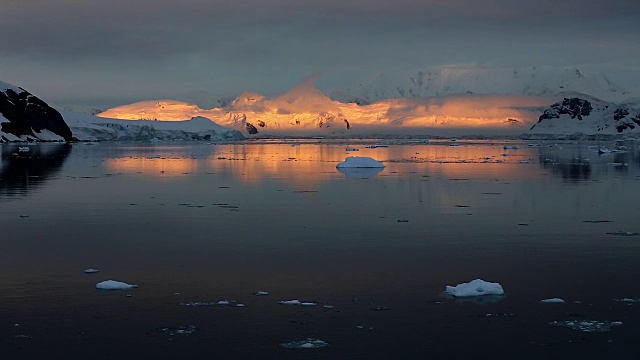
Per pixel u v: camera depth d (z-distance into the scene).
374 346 15.63
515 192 41.47
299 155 88.06
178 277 20.67
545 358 15.08
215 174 54.81
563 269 21.64
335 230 27.86
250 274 21.00
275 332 16.38
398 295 19.00
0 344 15.70
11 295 18.92
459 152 100.81
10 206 34.75
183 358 15.02
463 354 15.27
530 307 18.06
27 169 60.31
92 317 17.28
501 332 16.42
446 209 33.84
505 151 105.31
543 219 30.78
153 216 31.48
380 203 36.12
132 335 16.20
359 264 22.19
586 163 71.50
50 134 149.12
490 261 22.62
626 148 121.31
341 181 48.31
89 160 74.75
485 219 30.73
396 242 25.50
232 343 15.77
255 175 53.78
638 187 44.72
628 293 19.20
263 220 30.36
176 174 55.00
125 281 20.28
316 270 21.45
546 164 69.50
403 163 71.00
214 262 22.41
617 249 24.36
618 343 15.80
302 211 33.06
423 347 15.60
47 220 30.39
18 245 24.98
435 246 24.83
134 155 86.69
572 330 16.53
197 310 17.78
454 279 20.55
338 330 16.52
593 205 35.59
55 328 16.61
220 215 31.77
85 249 24.31
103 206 34.78
